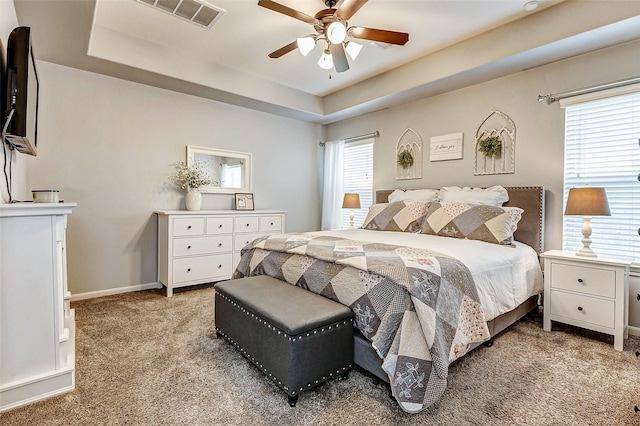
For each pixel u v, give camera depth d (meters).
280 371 1.63
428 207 3.42
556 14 2.54
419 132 4.12
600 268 2.34
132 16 2.75
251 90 4.03
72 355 1.88
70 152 3.21
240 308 1.99
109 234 3.46
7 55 1.79
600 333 2.53
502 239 2.70
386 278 1.71
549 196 3.04
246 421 1.48
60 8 2.20
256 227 4.13
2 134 1.74
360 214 4.96
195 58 3.54
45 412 1.53
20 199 2.56
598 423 1.48
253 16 2.72
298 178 5.18
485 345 2.28
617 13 2.26
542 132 3.08
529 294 2.58
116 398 1.65
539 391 1.73
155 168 3.74
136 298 3.34
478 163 3.56
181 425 1.46
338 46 2.45
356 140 4.96
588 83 2.78
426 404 1.50
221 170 4.29
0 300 1.53
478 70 3.15
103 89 3.38
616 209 2.71
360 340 1.82
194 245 3.59
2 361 1.54
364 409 1.58
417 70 3.56
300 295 2.00
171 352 2.15
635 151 2.61
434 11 2.62
